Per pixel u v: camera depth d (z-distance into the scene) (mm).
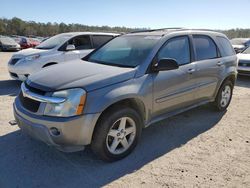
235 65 5801
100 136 3342
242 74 9984
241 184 3146
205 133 4598
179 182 3152
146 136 4418
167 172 3355
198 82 4754
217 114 5613
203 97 5047
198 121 5164
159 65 3805
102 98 3248
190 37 4730
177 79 4254
